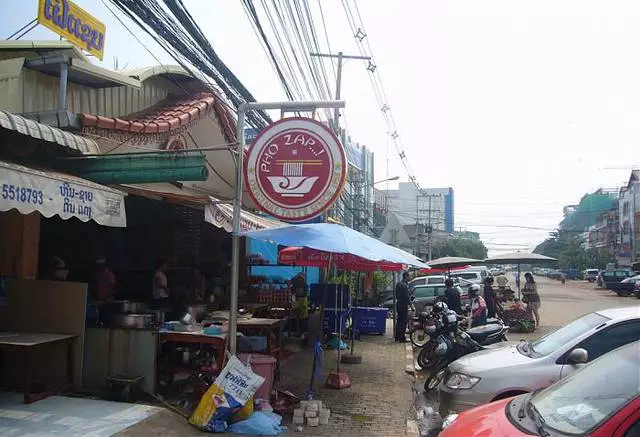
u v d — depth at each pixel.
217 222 7.97
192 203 8.80
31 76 8.47
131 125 8.73
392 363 10.80
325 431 6.40
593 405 3.49
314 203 7.17
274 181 7.25
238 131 7.27
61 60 8.16
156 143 9.79
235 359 6.29
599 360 4.17
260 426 6.06
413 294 18.92
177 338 7.11
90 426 5.68
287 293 12.48
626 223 66.56
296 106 7.28
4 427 5.54
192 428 6.03
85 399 6.58
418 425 6.73
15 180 5.07
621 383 3.59
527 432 3.36
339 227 7.42
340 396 8.09
